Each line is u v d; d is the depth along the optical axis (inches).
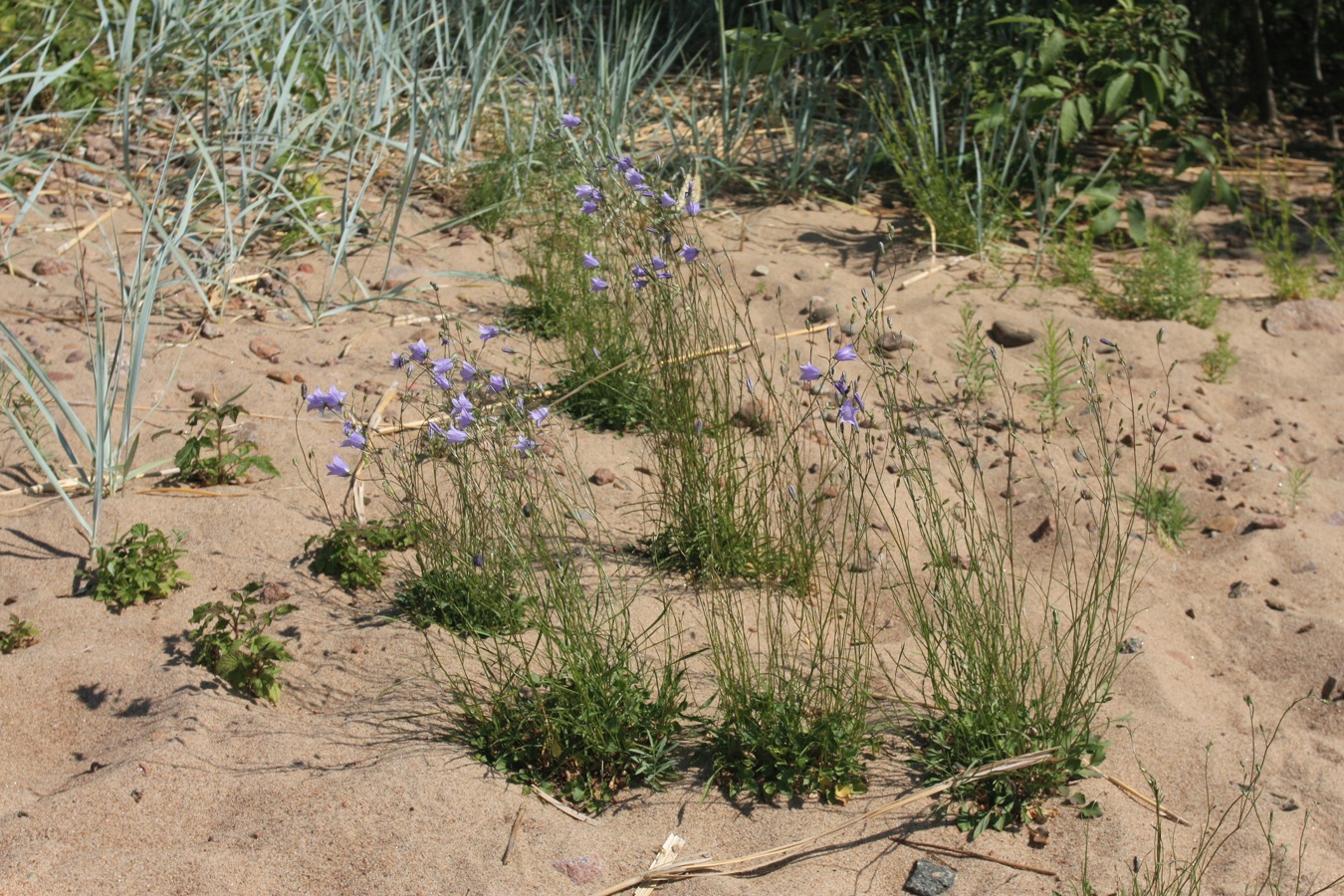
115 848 102.1
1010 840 109.0
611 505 162.4
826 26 288.4
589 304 195.6
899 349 209.0
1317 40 369.7
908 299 230.1
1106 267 254.7
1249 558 159.0
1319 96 366.0
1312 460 185.0
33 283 208.2
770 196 281.4
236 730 116.9
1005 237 259.9
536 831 107.7
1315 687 134.5
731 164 284.7
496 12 288.8
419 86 277.3
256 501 155.3
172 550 141.2
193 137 224.7
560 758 115.2
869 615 143.2
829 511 162.2
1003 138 273.4
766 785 113.7
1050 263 252.5
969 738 116.0
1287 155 328.8
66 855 100.7
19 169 239.8
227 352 194.9
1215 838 109.7
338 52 267.3
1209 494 173.9
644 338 192.2
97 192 239.3
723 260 242.2
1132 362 208.1
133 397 158.9
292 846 103.4
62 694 120.9
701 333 187.3
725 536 147.5
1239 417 196.7
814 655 119.9
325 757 114.7
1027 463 177.6
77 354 187.9
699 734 120.8
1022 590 125.2
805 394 191.2
